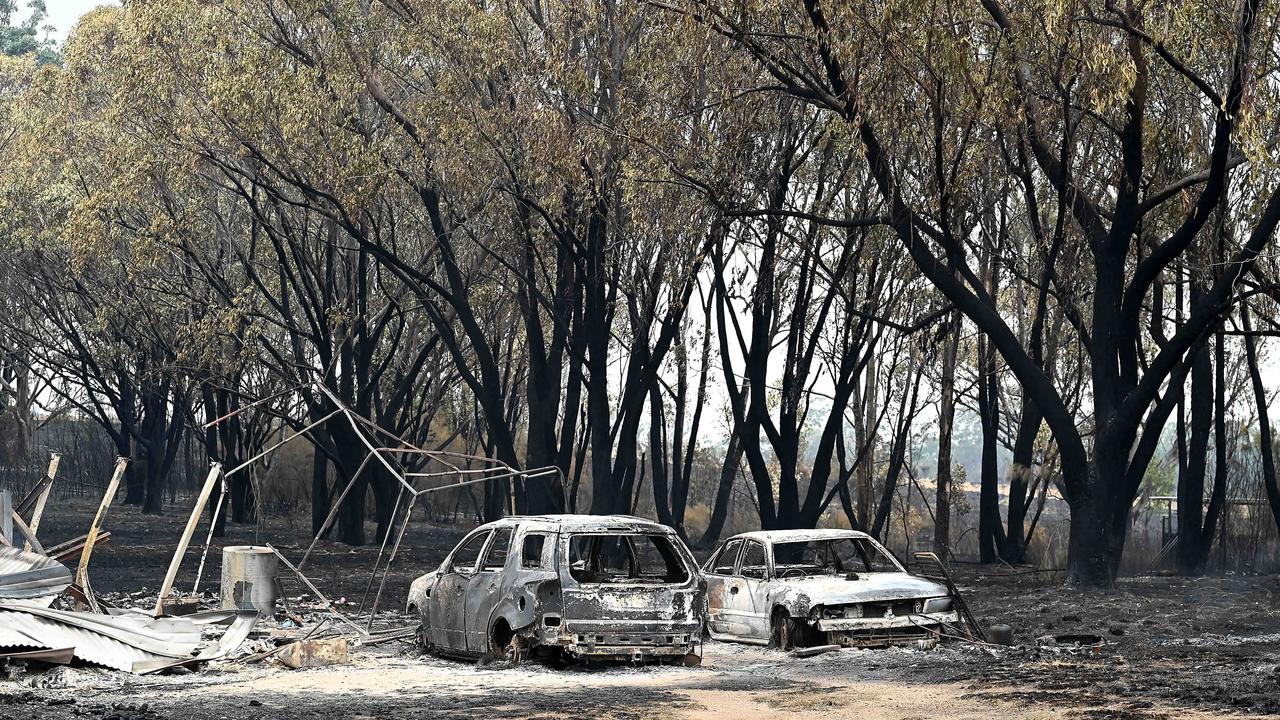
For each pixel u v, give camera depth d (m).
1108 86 20.94
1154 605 22.69
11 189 42.94
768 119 29.45
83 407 60.75
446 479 60.56
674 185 28.39
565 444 37.25
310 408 43.06
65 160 39.84
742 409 36.97
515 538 15.39
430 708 11.49
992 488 40.56
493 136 30.33
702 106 27.45
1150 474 52.28
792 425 35.28
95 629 15.08
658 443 43.72
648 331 34.22
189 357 41.84
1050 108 24.52
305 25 32.47
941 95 22.52
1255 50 21.03
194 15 33.28
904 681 12.99
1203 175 23.80
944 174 25.02
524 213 33.53
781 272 35.88
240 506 55.47
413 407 56.53
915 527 52.19
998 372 40.59
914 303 35.97
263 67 31.95
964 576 33.16
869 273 34.41
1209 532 32.75
